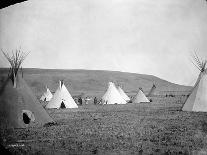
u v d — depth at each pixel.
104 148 6.61
